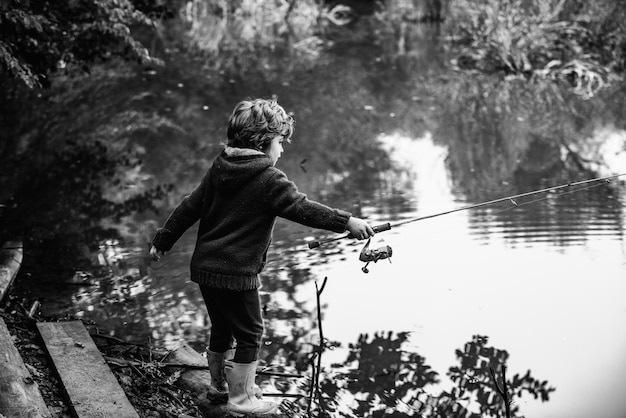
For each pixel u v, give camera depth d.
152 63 11.58
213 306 3.39
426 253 5.40
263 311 4.57
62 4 6.57
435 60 12.46
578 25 11.74
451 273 5.05
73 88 10.19
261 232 3.27
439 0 15.89
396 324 4.41
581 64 11.12
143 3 7.50
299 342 4.23
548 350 4.10
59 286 4.96
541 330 4.31
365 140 8.55
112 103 9.69
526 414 3.55
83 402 3.29
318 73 11.62
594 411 3.55
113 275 5.16
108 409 3.24
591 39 11.61
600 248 5.38
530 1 11.65
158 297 4.83
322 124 9.16
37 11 6.25
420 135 8.75
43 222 6.15
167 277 5.14
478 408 3.61
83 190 6.93
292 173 7.46
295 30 15.13
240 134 3.30
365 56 12.80
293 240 5.75
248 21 15.74
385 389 3.76
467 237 5.66
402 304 4.64
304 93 10.51
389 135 8.75
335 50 13.30
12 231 5.93
